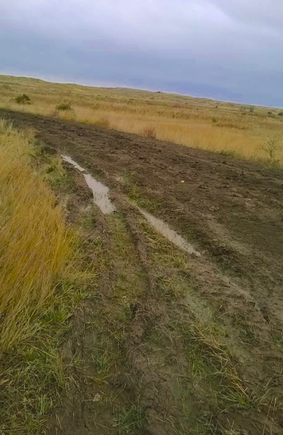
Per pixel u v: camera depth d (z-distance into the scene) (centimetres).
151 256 374
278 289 326
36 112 1923
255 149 1138
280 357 237
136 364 221
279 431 182
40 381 201
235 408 195
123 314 274
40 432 172
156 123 1775
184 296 304
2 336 216
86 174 730
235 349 243
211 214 526
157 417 186
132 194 600
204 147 1195
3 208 392
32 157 796
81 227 434
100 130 1406
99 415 186
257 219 515
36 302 260
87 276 307
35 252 288
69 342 236
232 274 353
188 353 235
